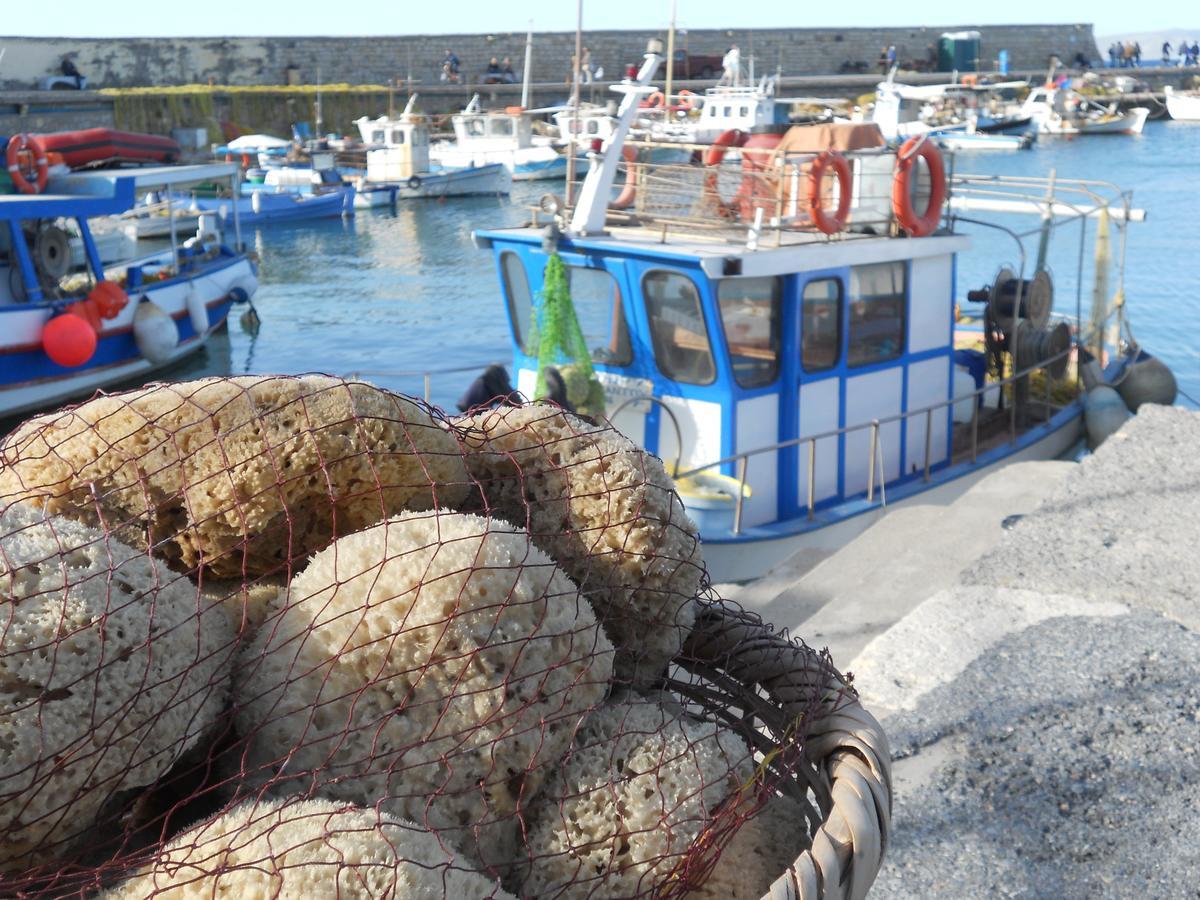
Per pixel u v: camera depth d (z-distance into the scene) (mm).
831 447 8359
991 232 24922
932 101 58000
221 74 57500
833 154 7812
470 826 1530
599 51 63969
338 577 1603
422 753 1526
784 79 62875
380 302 24828
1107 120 59375
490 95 59281
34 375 16438
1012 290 10484
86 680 1410
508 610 1582
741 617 2188
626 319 8008
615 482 1941
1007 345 10523
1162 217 29156
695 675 2201
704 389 7777
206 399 1773
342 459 1733
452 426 2055
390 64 61219
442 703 1540
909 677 4055
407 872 1318
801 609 5387
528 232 8438
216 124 53312
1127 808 3303
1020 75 69188
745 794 1708
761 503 8047
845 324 8148
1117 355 12352
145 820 1587
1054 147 52938
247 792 1538
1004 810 3334
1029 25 76750
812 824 1878
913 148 8375
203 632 1569
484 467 2002
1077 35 78812
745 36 67250
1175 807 3289
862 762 1826
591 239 7996
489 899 1391
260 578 1799
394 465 1812
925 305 8773
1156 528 5246
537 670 1590
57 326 16203
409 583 1565
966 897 3000
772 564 7875
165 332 18078
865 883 1642
